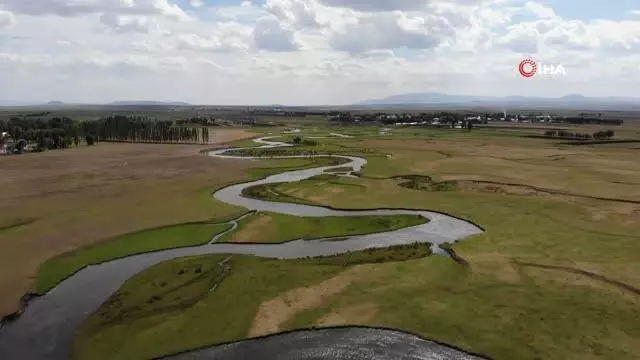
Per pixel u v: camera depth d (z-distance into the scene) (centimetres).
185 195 8469
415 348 3600
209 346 3647
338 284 4612
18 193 8538
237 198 8544
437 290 4497
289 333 3819
